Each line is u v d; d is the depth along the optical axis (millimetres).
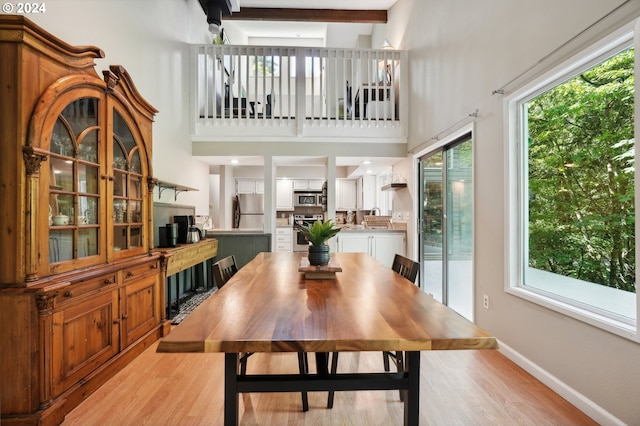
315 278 1704
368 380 1133
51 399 1557
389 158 4949
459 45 3102
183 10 4242
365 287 1517
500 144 2441
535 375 2059
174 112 3961
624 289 1575
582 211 1824
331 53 4719
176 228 3328
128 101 2268
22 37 1451
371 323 1010
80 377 1772
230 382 1092
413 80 4516
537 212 2191
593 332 1645
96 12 2412
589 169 1776
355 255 2730
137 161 2459
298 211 7980
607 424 1558
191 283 4465
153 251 2629
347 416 1677
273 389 1110
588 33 1660
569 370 1799
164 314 2768
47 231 1568
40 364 1500
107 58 2555
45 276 1556
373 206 7398
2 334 1467
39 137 1499
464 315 3283
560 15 1838
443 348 892
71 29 2152
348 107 5906
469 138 3135
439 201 3902
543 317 2002
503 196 2400
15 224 1457
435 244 4023
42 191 1534
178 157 4113
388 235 4918
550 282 2070
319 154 4793
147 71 3240
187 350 853
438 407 1754
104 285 1978
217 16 4449
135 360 2305
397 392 1909
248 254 4762
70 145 1761
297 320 1035
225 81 5328
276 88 7617
